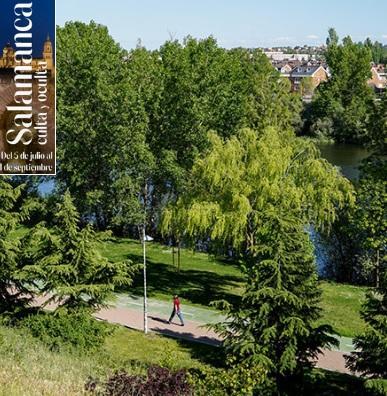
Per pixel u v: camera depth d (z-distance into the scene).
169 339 26.83
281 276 20.33
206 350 25.56
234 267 40.12
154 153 42.06
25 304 24.50
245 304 20.92
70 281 22.83
